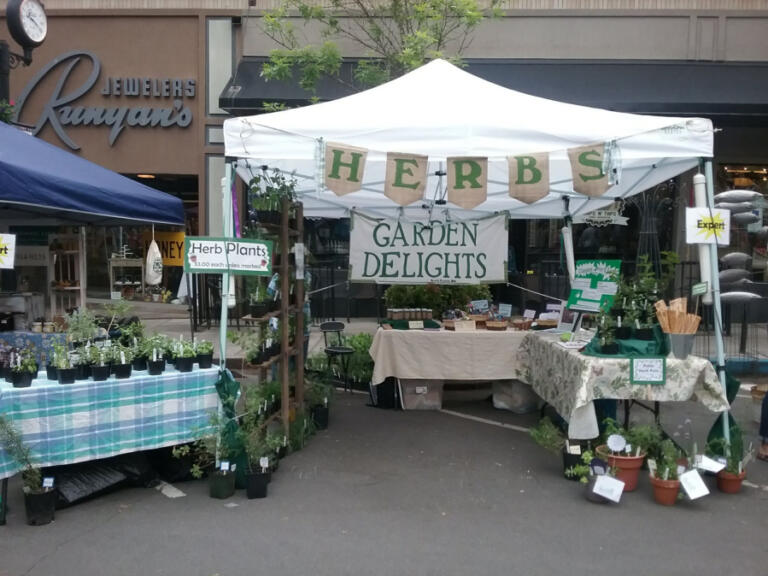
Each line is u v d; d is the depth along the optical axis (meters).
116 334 5.70
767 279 12.09
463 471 5.16
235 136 4.80
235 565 3.62
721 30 11.55
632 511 4.39
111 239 13.69
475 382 7.75
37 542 3.87
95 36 12.16
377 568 3.61
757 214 9.63
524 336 6.65
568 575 3.54
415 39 9.27
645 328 5.00
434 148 4.76
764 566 3.66
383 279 7.34
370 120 4.82
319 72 10.23
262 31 11.03
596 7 11.64
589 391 4.76
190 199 13.48
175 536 3.96
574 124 4.78
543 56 11.73
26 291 7.61
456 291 7.74
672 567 3.64
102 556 3.71
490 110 4.96
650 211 11.47
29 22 8.05
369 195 7.22
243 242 4.66
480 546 3.88
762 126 10.70
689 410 7.08
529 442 5.92
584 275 6.16
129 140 12.27
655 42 11.63
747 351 9.32
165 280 13.64
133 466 4.69
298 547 3.84
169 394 4.61
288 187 5.50
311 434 6.04
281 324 5.50
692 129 4.69
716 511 4.40
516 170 4.66
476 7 9.72
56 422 4.21
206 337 10.33
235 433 4.62
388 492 4.70
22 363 4.41
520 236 12.97
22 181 4.96
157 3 12.06
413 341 6.82
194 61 12.16
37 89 12.27
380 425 6.46
